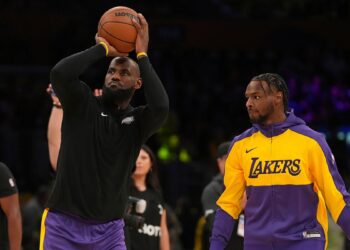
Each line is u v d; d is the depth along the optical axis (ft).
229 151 26.14
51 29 87.35
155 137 75.77
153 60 90.94
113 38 24.45
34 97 82.74
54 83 23.53
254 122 25.57
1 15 86.94
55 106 29.22
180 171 68.18
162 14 86.43
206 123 83.15
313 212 24.94
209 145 76.95
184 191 67.36
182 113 86.53
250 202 25.38
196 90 89.40
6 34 86.99
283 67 90.07
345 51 90.17
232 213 25.86
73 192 23.98
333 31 88.02
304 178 24.72
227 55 93.35
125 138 24.53
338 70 89.71
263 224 25.07
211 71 92.27
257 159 25.21
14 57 86.74
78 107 23.95
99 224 24.36
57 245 24.02
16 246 29.40
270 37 87.76
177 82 90.68
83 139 23.98
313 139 24.85
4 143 71.46
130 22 24.57
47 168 71.26
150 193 34.53
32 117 80.38
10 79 85.10
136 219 31.07
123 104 24.94
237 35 87.20
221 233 25.85
